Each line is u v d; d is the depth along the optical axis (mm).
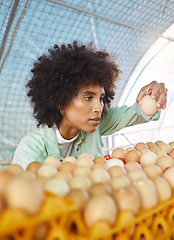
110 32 4520
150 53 5254
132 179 759
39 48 4090
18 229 446
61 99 1150
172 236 688
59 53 1229
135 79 5473
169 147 1333
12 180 514
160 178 736
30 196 481
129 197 592
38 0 3482
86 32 4297
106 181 742
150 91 1341
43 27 3887
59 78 1160
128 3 4145
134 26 4578
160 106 1347
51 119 1275
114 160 972
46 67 1226
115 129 1574
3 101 4352
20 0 3367
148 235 607
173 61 5543
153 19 4598
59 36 4133
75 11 3881
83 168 824
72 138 1355
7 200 490
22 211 463
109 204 550
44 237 511
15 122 4492
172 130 5578
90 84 1110
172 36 4988
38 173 825
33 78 1323
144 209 640
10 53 3975
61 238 491
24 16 3615
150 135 5660
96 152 1473
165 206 682
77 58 1155
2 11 3416
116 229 541
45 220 498
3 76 4195
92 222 537
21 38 3859
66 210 482
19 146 1317
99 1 3965
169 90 6098
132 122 1521
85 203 576
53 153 1321
